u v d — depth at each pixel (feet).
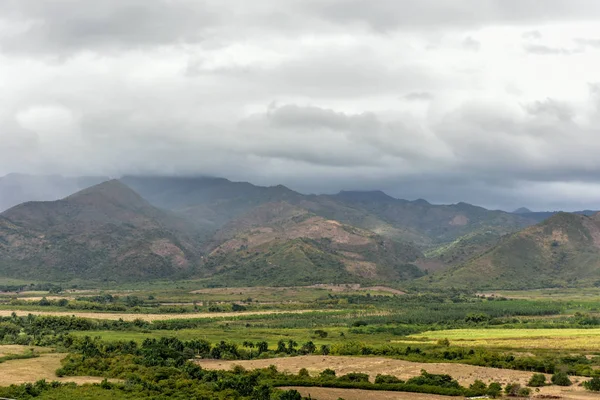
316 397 463.42
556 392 484.33
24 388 440.04
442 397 467.93
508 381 532.32
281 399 439.22
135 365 552.00
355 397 465.47
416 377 526.57
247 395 454.81
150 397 428.15
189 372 532.73
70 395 428.56
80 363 553.23
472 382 528.63
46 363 576.20
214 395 443.32
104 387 458.50
